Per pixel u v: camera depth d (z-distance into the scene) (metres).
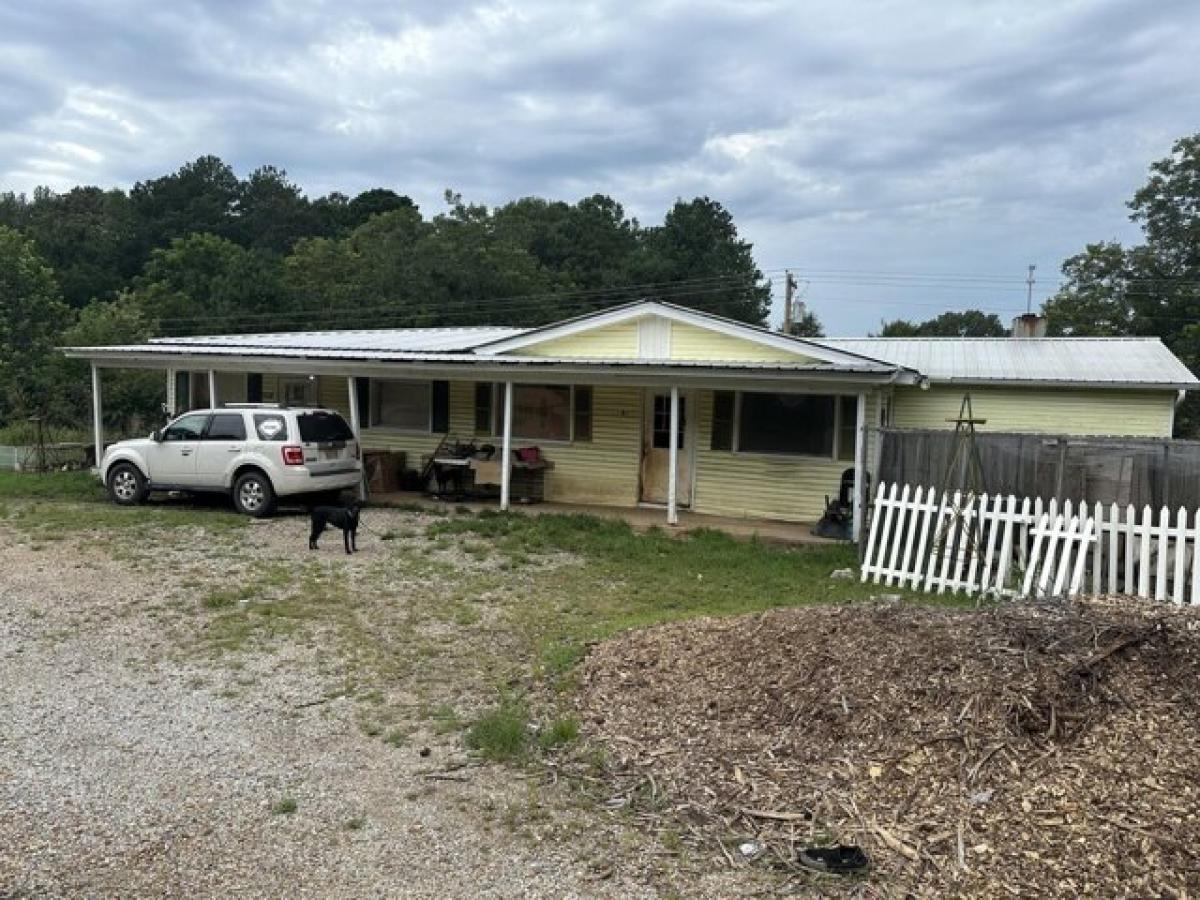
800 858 3.71
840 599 8.83
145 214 70.88
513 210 63.56
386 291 47.72
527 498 15.74
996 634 5.16
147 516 13.30
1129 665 4.73
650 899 3.47
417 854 3.84
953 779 4.11
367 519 13.42
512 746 4.95
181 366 16.56
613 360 13.12
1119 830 3.63
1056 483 9.04
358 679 6.26
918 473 9.61
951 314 69.19
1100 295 36.78
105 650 6.92
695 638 6.26
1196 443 8.49
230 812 4.23
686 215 71.19
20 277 34.16
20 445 20.09
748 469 14.17
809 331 55.81
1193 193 35.81
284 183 81.19
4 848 3.88
